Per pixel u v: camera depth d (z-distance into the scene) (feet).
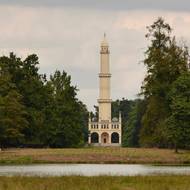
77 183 258.98
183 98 510.58
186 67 571.69
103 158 476.95
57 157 479.41
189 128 503.61
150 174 316.60
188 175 303.48
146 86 568.82
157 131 565.53
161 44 576.61
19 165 437.99
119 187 249.14
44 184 253.65
